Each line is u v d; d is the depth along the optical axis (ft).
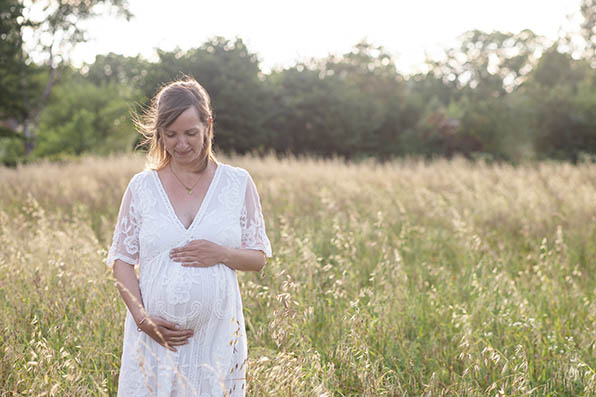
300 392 7.49
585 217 22.88
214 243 6.48
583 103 103.19
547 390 9.50
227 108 92.89
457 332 11.88
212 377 6.47
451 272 16.05
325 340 11.13
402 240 18.67
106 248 16.16
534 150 99.35
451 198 28.30
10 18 73.31
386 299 12.24
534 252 18.74
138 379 6.42
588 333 11.35
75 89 122.11
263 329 10.86
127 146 102.99
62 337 10.08
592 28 171.22
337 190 30.01
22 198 28.48
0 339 9.28
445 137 102.83
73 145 99.71
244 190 6.84
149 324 6.23
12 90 74.59
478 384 9.02
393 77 134.00
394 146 106.01
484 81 182.19
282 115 102.01
